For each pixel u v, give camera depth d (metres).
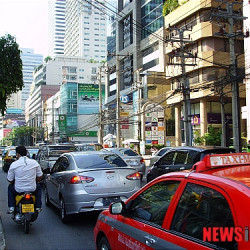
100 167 7.16
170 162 9.45
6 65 9.70
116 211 3.72
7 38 9.80
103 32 133.12
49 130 97.19
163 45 43.62
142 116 38.19
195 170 3.05
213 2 31.91
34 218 6.66
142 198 3.61
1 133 152.38
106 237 3.96
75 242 5.91
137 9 51.38
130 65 53.47
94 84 82.25
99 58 132.25
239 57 33.12
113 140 44.00
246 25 22.83
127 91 49.88
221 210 2.49
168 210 3.04
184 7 34.84
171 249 2.71
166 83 42.84
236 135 16.58
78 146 20.42
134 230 3.35
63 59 117.69
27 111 148.12
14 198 6.61
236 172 2.88
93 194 6.68
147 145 38.97
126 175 7.06
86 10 130.88
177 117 37.94
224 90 32.28
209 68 32.62
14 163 6.52
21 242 5.95
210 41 32.72
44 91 112.38
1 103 9.84
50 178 8.42
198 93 33.28
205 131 34.22
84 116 81.25
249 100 23.08
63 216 7.16
